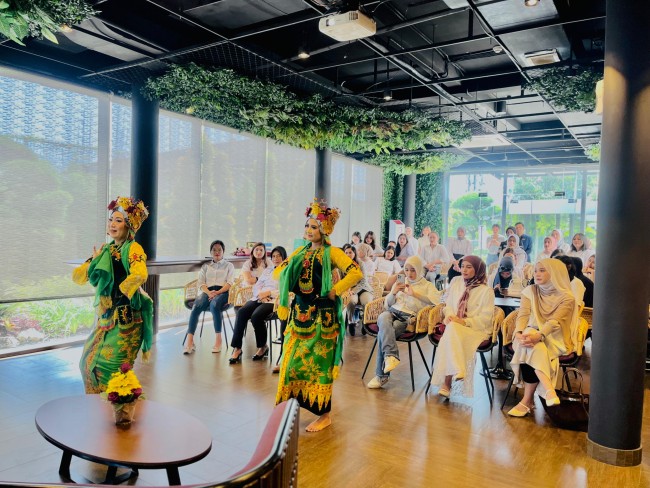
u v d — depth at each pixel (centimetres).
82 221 662
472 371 456
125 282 367
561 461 346
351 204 1253
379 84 784
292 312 400
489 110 862
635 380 343
